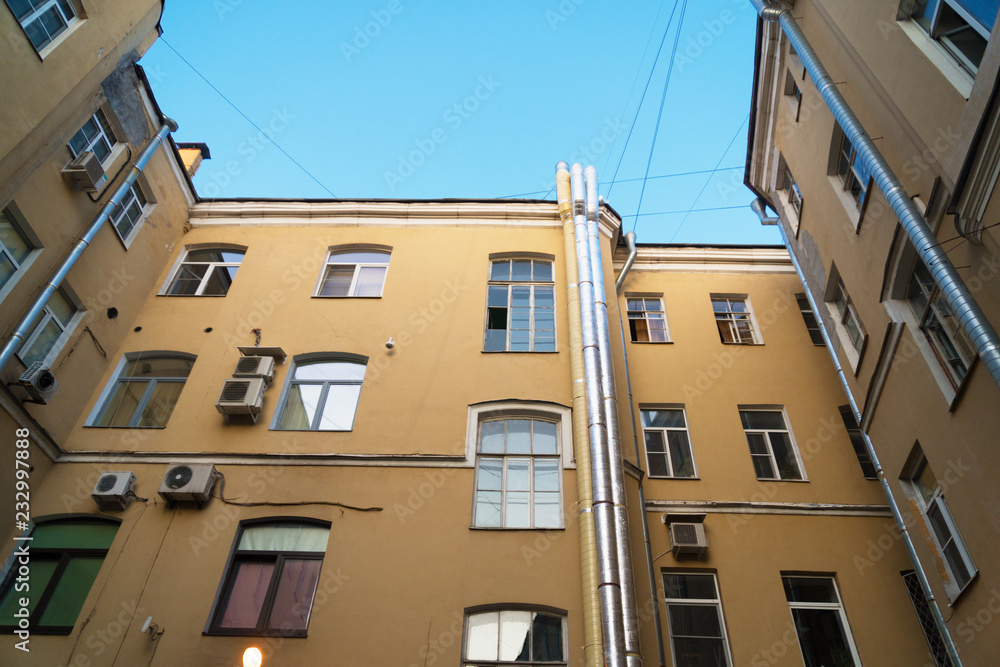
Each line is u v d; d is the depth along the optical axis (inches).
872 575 499.8
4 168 443.2
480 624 418.0
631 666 378.6
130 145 594.9
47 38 477.7
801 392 622.5
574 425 498.9
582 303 557.9
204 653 405.4
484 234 664.4
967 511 394.9
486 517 468.4
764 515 531.8
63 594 441.1
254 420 520.7
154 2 578.9
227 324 596.1
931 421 425.1
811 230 592.4
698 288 720.3
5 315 468.1
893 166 428.8
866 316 497.4
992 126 320.8
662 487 551.2
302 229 686.5
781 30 579.5
